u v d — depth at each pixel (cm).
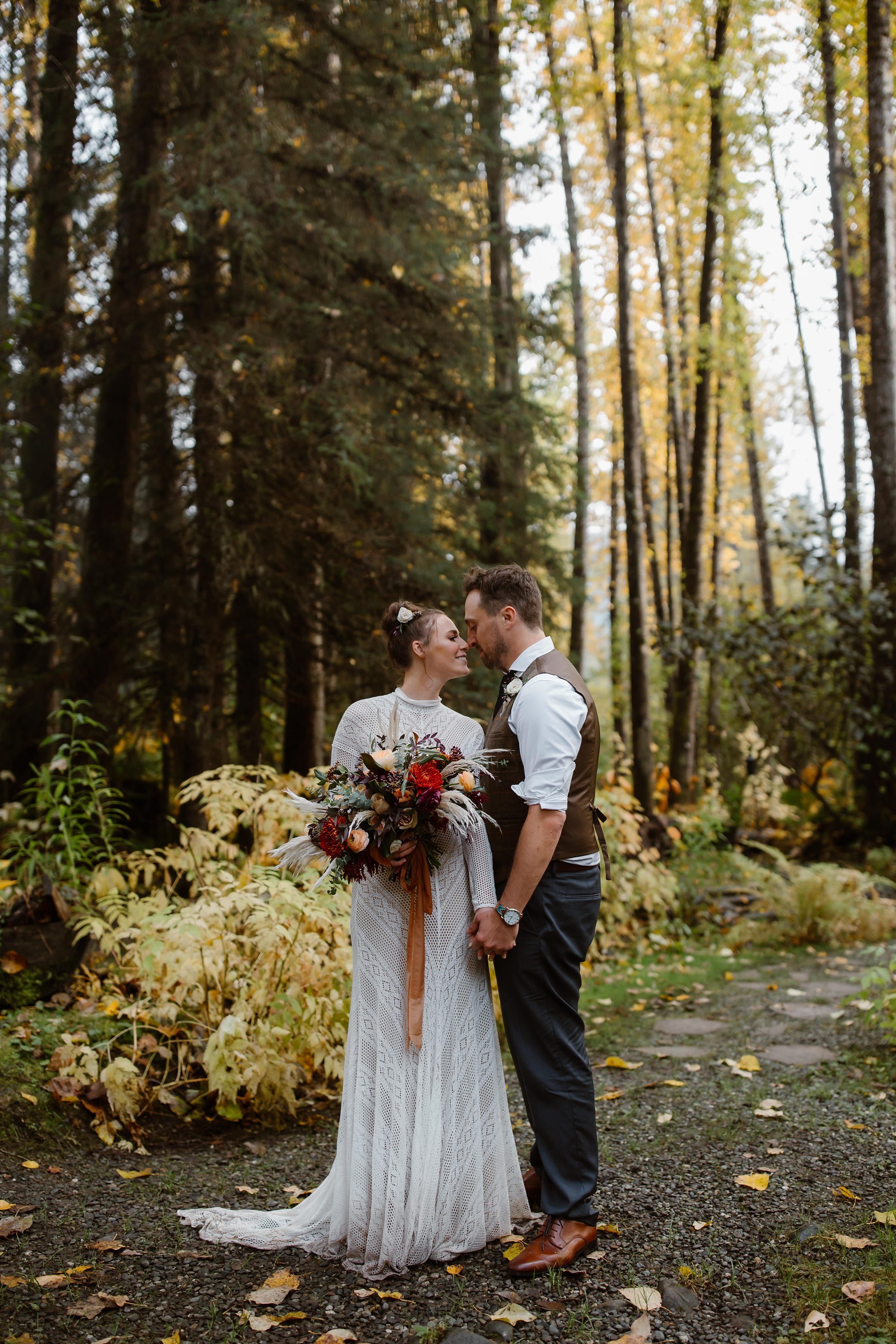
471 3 924
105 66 758
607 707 1905
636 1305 212
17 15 819
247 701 835
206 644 748
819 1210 257
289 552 737
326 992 372
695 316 1390
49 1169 290
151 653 787
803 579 1022
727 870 819
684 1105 350
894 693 946
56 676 757
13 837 487
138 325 768
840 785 1139
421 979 240
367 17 788
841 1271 223
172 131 723
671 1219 257
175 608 746
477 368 829
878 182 942
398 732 254
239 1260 238
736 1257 234
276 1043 345
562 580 1034
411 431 803
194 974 351
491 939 237
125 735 784
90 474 810
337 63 835
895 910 703
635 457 1081
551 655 251
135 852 589
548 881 243
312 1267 234
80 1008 387
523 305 1030
